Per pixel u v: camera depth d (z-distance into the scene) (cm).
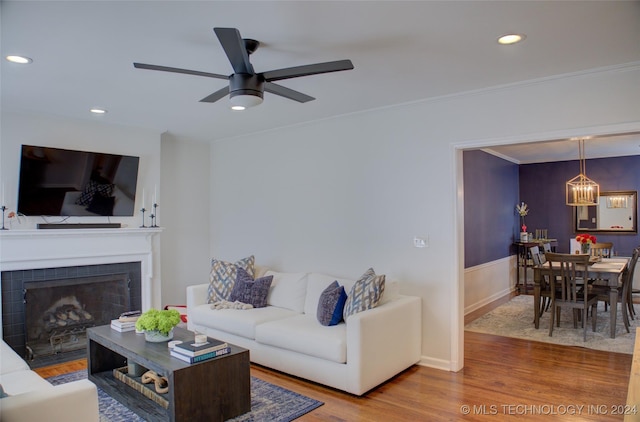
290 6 229
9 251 420
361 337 331
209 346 298
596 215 843
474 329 543
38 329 440
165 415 287
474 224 668
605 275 500
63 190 458
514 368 402
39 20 242
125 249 503
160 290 541
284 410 314
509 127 370
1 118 429
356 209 468
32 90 372
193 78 342
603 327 550
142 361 297
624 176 816
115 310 496
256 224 575
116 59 303
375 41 277
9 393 247
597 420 297
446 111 403
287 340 370
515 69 331
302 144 520
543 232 888
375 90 383
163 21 246
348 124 474
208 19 244
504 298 752
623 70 322
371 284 369
